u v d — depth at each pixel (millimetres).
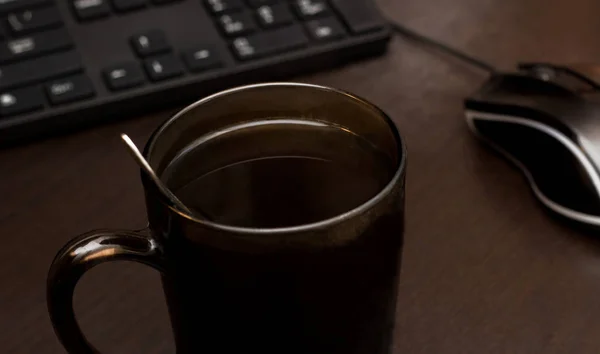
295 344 496
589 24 739
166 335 575
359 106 510
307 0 706
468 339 574
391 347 527
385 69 705
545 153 621
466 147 657
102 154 653
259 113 519
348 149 514
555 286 593
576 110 618
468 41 727
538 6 757
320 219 495
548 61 708
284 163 512
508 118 635
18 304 587
